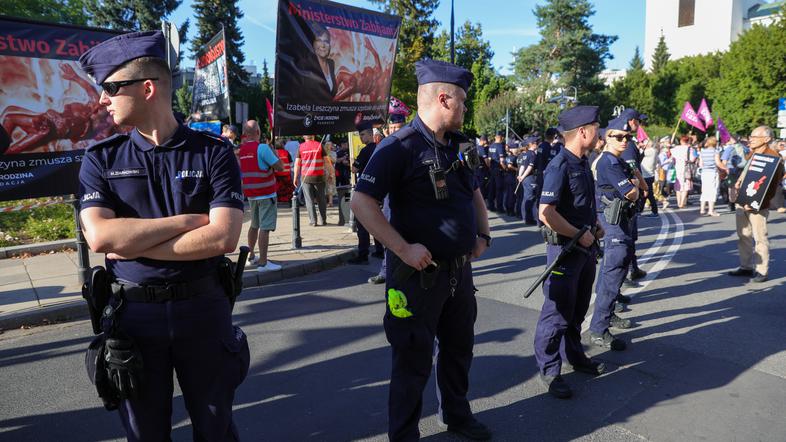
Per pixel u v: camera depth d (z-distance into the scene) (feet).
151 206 6.39
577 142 11.51
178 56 17.12
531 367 13.11
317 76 25.21
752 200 20.13
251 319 16.89
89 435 10.24
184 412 10.98
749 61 122.01
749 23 195.52
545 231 11.80
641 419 10.62
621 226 13.98
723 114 129.39
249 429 10.41
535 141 40.50
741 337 14.88
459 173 8.70
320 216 35.88
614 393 11.75
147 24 123.44
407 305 8.41
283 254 24.70
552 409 11.08
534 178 35.68
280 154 37.19
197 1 134.82
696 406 11.10
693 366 13.05
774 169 19.69
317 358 13.80
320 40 25.08
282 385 12.29
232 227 6.40
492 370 12.97
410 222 8.45
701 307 17.65
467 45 158.20
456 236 8.48
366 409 11.16
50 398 11.74
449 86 8.34
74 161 19.22
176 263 6.30
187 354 6.43
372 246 27.25
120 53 6.12
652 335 15.25
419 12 130.72
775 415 10.68
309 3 24.48
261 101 143.84
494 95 148.87
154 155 6.39
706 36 196.44
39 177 18.56
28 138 18.20
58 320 16.96
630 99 177.27
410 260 8.02
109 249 6.01
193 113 37.88
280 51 23.67
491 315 17.10
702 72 167.43
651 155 38.78
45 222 29.94
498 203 43.01
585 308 12.50
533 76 144.25
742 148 42.47
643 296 19.19
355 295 19.44
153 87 6.29
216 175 6.50
